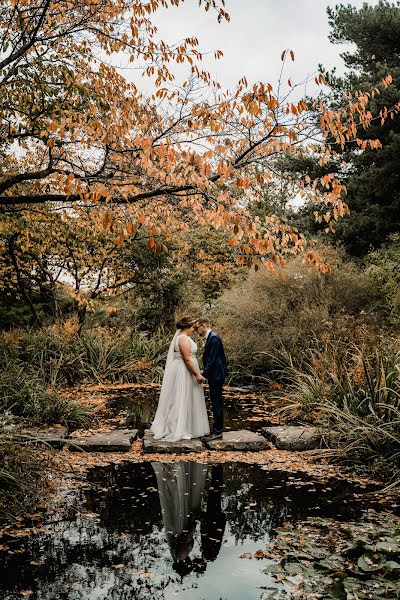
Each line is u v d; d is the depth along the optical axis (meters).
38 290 17.62
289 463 6.52
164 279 16.45
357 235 18.14
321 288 12.50
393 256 13.84
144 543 4.23
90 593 3.46
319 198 5.43
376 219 17.47
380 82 17.05
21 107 7.18
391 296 11.95
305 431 7.66
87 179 5.77
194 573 3.74
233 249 18.66
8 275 15.98
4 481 5.11
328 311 12.30
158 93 5.94
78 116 6.32
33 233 9.10
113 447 7.14
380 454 6.24
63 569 3.79
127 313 16.75
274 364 11.78
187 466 6.42
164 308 16.64
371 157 17.97
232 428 8.37
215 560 3.93
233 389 11.81
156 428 7.72
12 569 3.79
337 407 7.50
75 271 15.90
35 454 5.99
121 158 5.89
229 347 12.62
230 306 13.70
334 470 6.24
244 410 9.77
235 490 5.54
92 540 4.27
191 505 5.08
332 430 7.11
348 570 3.69
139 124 6.23
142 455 6.93
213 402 7.71
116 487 5.62
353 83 18.27
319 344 10.91
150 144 4.96
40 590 3.50
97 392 11.51
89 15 6.67
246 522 4.66
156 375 13.34
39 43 7.19
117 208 6.35
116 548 4.13
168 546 4.18
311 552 4.01
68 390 11.36
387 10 18.48
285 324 12.24
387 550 3.76
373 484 5.73
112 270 16.36
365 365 7.21
